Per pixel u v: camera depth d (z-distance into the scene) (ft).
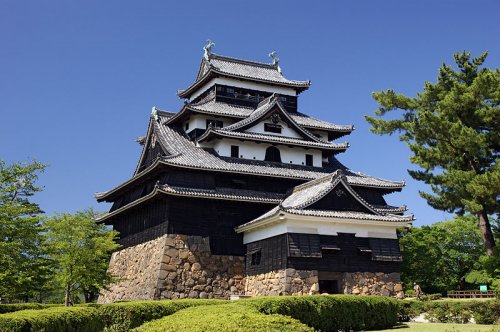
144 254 133.08
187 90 179.63
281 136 146.51
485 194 122.52
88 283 114.52
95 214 173.27
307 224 109.81
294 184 141.79
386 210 141.90
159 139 145.59
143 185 144.97
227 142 140.97
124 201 158.81
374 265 115.14
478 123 137.69
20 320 49.14
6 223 88.89
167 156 127.13
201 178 130.00
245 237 127.54
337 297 82.69
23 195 96.99
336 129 161.07
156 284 116.67
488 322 94.94
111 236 122.52
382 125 155.53
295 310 75.05
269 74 177.17
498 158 132.46
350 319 82.89
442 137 136.87
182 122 159.94
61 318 57.62
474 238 203.62
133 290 133.39
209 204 127.34
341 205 116.47
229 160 138.21
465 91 135.33
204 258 122.72
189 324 48.80
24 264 90.43
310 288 106.42
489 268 121.39
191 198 125.18
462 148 133.08
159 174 133.90
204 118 151.53
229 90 164.35
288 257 106.01
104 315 78.13
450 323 97.35
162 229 124.77
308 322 76.79
